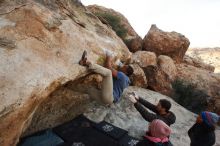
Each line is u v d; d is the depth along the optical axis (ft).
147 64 28.30
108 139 13.28
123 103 18.84
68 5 13.07
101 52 11.23
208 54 110.93
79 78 10.26
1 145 6.03
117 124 15.65
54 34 9.21
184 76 32.04
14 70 6.73
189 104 28.96
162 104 10.65
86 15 14.58
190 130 11.55
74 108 13.98
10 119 6.03
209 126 10.46
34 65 7.39
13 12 8.55
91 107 16.97
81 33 11.07
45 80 7.27
